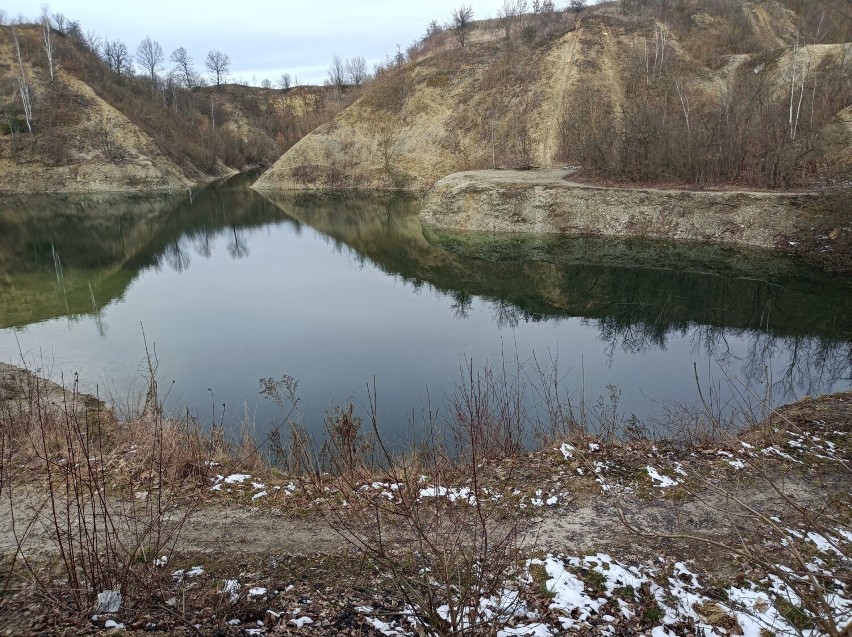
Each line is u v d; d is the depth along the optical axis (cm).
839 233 2611
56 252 3509
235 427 1259
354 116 6856
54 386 1449
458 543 562
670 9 6450
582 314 2253
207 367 1680
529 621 514
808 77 3878
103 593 514
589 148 3866
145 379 1562
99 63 8125
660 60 5281
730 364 1645
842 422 1052
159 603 530
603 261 2988
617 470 867
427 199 4369
